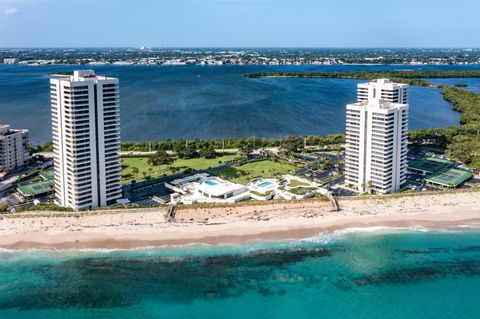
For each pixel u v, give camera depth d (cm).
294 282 19988
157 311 18038
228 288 19538
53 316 17712
